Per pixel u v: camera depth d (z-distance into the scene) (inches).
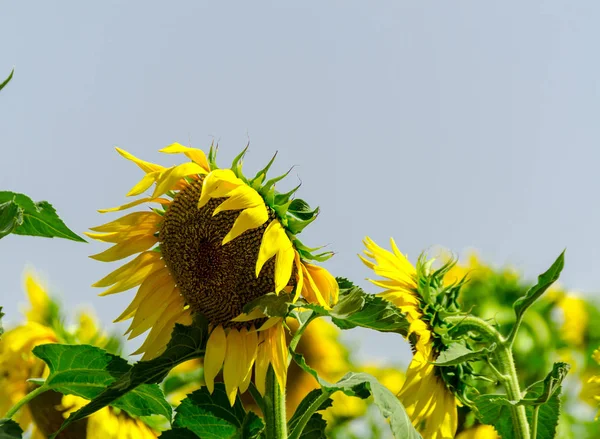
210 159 89.2
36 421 95.0
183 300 90.5
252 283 88.5
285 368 87.1
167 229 89.9
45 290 96.4
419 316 96.9
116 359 89.0
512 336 96.3
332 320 87.5
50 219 86.7
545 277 95.8
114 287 90.7
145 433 94.9
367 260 98.7
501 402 95.4
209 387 87.2
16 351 95.0
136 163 89.7
